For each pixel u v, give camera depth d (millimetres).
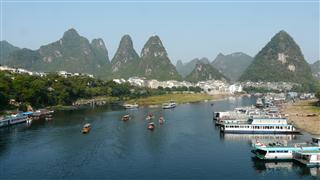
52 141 199250
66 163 155375
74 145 189750
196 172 142625
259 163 154500
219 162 156250
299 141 197250
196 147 185375
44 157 165125
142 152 174625
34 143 193875
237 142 197875
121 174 140375
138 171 144000
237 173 141625
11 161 158500
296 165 152375
